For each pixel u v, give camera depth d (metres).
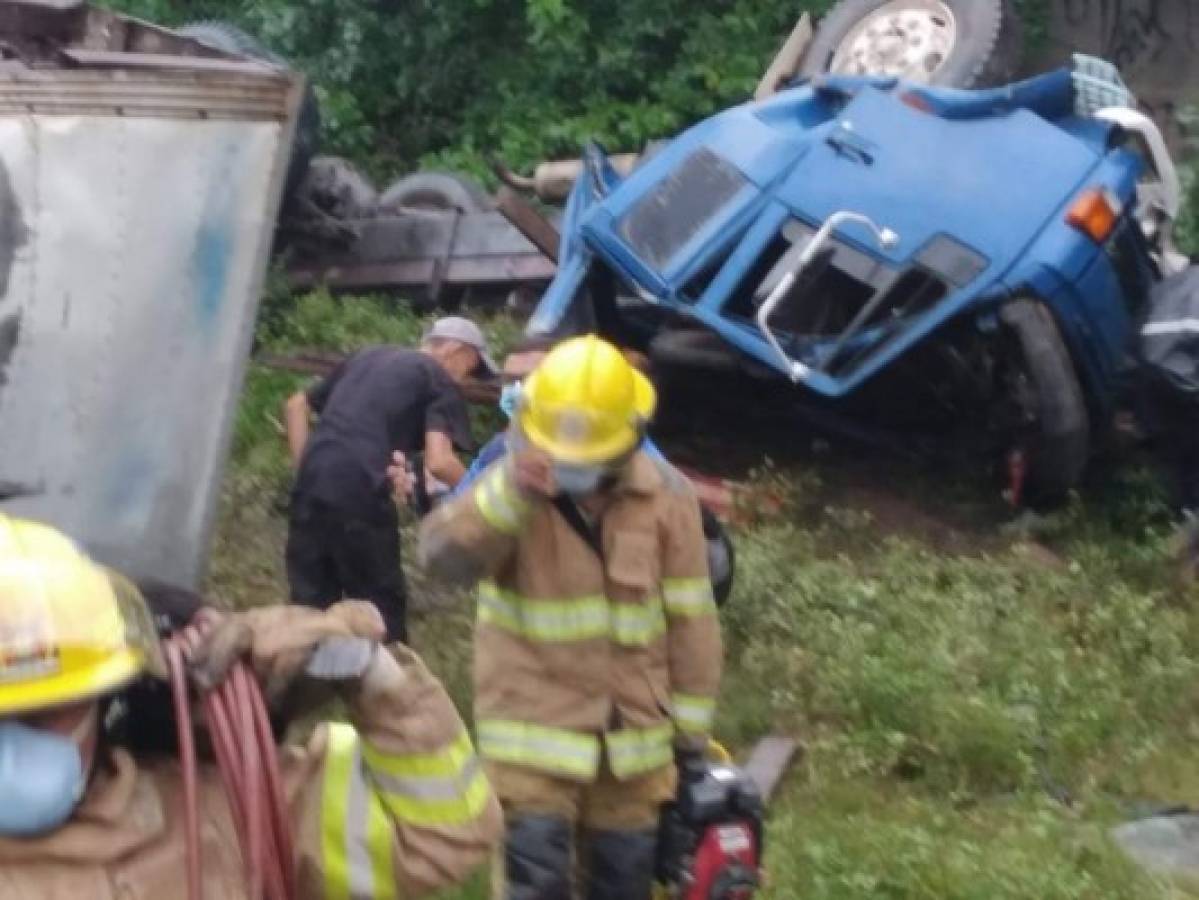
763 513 9.10
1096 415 9.10
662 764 4.89
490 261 11.45
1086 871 6.14
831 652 7.45
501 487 4.62
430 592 8.04
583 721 4.78
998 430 9.14
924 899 5.89
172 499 5.52
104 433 5.43
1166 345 8.71
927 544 8.96
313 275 11.69
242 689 2.71
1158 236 9.61
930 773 6.83
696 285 9.14
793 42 11.42
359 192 12.23
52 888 2.58
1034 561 8.57
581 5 14.07
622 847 4.90
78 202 5.37
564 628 4.78
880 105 9.18
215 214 5.52
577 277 9.67
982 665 7.42
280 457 9.21
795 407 9.87
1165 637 7.77
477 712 4.88
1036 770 6.90
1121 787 6.89
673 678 4.92
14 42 6.62
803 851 6.05
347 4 14.33
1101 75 9.35
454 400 7.09
